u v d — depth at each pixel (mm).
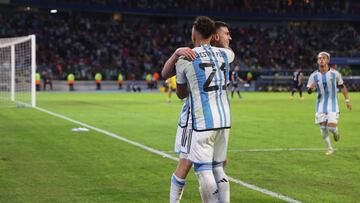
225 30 7496
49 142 15586
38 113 26406
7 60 49531
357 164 12297
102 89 62188
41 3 68938
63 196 8859
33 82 31641
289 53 77188
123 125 20766
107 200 8602
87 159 12617
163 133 18094
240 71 67312
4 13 71438
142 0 77562
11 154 13281
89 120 22859
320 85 13672
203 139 6840
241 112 28391
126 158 12797
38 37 67938
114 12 75250
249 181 10266
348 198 8875
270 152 14094
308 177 10695
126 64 68812
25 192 9133
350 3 85688
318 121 13891
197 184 9922
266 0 83500
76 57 67562
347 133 18859
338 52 71812
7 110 28312
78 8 72125
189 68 6824
